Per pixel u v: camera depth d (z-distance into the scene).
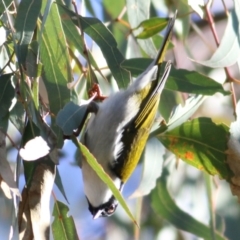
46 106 8.09
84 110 7.19
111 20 10.24
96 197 8.66
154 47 8.98
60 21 8.08
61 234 7.70
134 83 8.32
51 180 6.89
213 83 8.38
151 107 8.32
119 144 8.33
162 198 10.64
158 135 9.10
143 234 11.72
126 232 11.76
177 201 11.59
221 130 8.92
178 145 9.09
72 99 8.14
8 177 6.67
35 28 7.88
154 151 9.66
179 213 10.53
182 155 9.11
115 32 10.63
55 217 7.71
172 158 10.91
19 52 7.10
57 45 8.05
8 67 8.12
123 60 8.31
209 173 9.04
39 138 6.47
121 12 10.28
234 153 8.75
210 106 12.04
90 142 8.30
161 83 8.15
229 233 11.20
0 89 7.38
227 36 8.64
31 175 6.87
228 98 12.11
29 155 6.34
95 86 8.32
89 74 8.35
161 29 8.90
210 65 8.41
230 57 8.59
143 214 11.84
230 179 8.85
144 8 9.20
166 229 11.80
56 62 7.99
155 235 11.74
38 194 6.81
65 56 8.07
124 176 8.48
